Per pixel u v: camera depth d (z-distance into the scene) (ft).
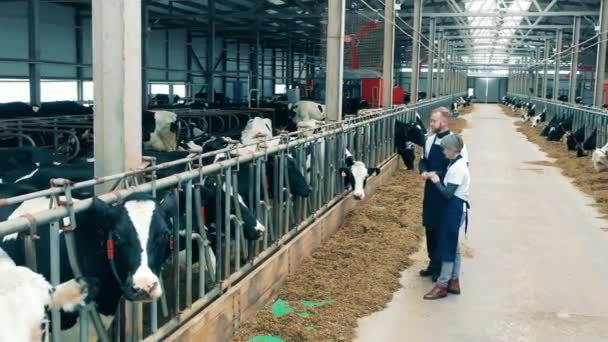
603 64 71.72
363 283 20.65
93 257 11.57
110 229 11.12
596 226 29.76
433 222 20.81
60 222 11.69
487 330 17.61
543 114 94.89
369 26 58.90
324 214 26.13
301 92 105.09
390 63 53.01
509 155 57.98
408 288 20.80
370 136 38.22
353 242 25.62
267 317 17.60
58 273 10.50
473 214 31.81
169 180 13.48
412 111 61.21
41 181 18.81
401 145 47.21
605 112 53.21
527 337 17.21
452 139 19.07
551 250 25.49
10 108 47.03
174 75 100.63
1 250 10.85
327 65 33.88
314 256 23.44
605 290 20.92
